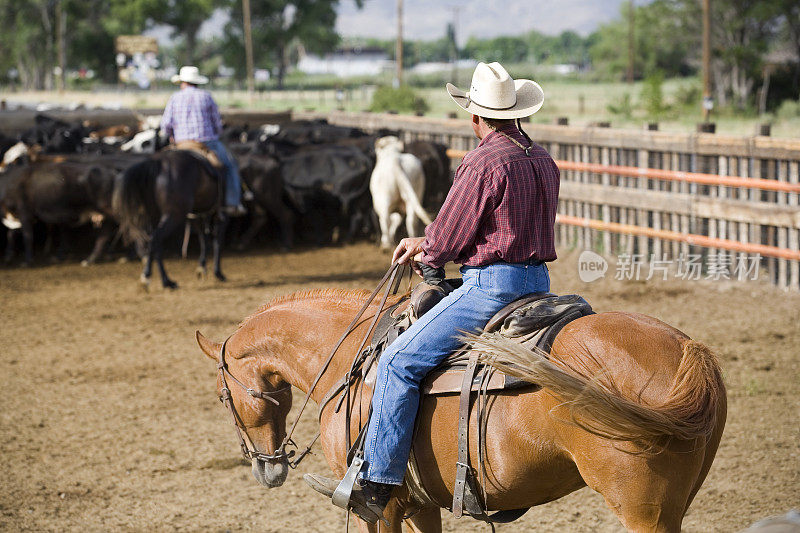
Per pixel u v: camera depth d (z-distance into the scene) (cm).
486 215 359
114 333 1084
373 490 379
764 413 732
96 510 600
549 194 367
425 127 2072
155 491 629
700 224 1254
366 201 1758
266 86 11719
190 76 1342
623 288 1213
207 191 1330
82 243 1778
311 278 1416
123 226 1313
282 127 2459
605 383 321
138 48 10031
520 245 360
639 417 296
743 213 1171
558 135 1551
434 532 426
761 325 1002
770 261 1173
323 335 434
